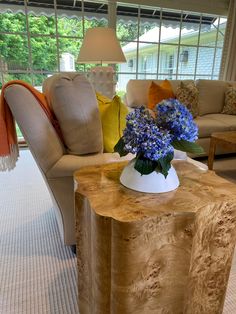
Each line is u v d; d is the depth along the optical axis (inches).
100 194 32.9
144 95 119.5
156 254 30.3
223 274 38.0
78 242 37.7
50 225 66.2
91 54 89.0
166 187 33.3
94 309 35.6
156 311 33.5
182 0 147.3
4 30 125.4
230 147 82.7
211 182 37.6
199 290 36.5
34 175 98.8
